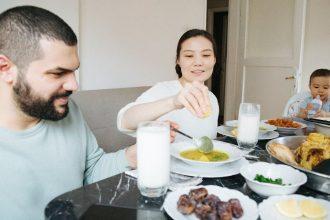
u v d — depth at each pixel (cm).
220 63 649
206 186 73
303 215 62
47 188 90
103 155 110
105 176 102
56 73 77
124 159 101
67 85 80
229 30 427
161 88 150
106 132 204
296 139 111
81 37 221
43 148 89
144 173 70
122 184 80
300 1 341
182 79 155
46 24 73
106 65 243
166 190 73
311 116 168
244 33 407
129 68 262
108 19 238
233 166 90
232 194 70
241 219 60
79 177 99
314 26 396
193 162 87
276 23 373
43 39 73
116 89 227
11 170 83
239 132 115
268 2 378
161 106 97
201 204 61
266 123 165
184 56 148
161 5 280
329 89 229
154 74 288
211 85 657
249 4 399
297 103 239
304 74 413
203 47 145
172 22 295
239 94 425
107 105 207
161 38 287
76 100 189
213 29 634
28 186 85
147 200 70
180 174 85
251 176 80
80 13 217
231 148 102
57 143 94
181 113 147
